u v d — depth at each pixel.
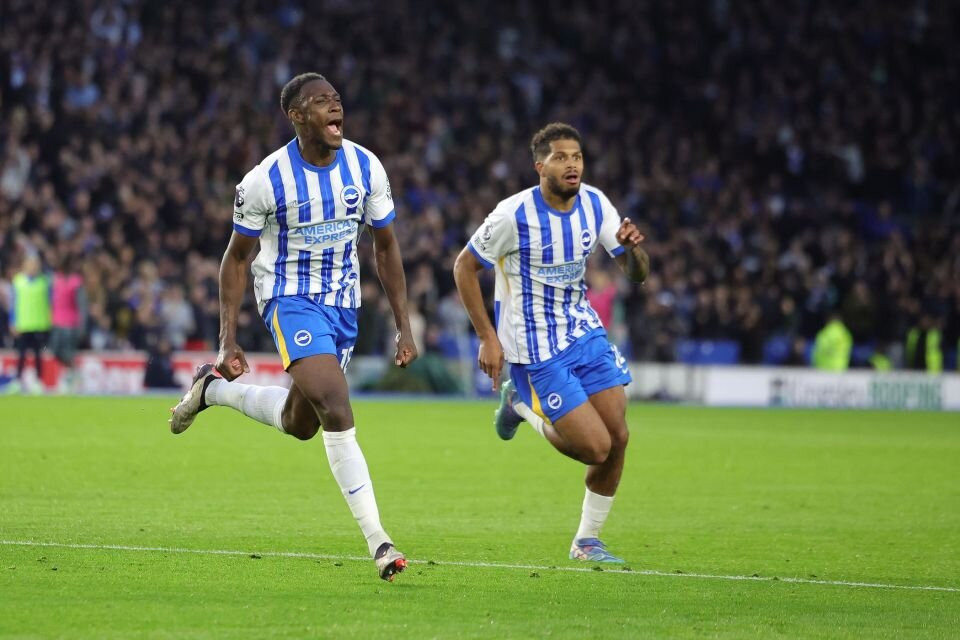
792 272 77.25
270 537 22.62
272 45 86.75
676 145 90.88
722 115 93.31
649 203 84.25
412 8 94.38
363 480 18.47
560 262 21.42
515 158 85.12
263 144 79.81
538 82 93.44
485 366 21.70
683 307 76.69
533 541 23.16
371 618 16.09
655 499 30.06
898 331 77.31
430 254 74.69
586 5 99.75
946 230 86.12
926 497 31.23
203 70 82.75
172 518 24.77
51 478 30.81
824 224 85.50
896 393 73.12
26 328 62.50
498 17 98.00
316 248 19.42
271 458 36.41
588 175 85.56
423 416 54.88
